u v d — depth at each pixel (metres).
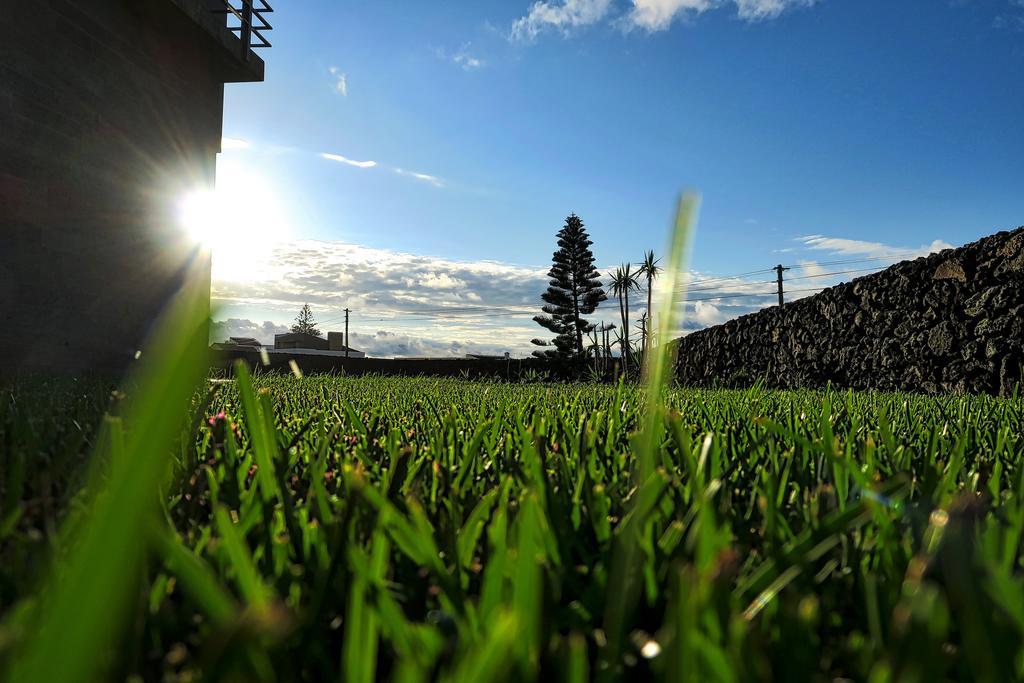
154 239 9.17
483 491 0.89
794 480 0.90
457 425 1.45
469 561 0.54
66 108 7.78
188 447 0.85
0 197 6.97
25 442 0.99
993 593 0.36
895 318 8.30
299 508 0.64
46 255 7.53
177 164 9.65
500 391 3.91
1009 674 0.34
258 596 0.39
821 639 0.45
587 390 4.14
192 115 10.03
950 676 0.40
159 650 0.40
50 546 0.43
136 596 0.36
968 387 7.16
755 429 1.39
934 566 0.45
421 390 3.99
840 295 9.30
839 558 0.55
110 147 8.45
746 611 0.40
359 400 2.69
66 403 1.78
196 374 0.23
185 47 9.75
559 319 32.88
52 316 7.60
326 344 51.31
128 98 8.73
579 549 0.57
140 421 0.22
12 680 0.21
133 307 8.80
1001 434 1.33
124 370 8.59
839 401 3.03
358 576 0.39
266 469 0.66
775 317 10.80
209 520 0.67
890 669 0.29
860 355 8.88
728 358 12.09
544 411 1.85
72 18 7.84
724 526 0.49
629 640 0.41
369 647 0.34
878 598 0.46
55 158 7.64
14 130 7.12
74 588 0.21
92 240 8.16
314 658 0.41
